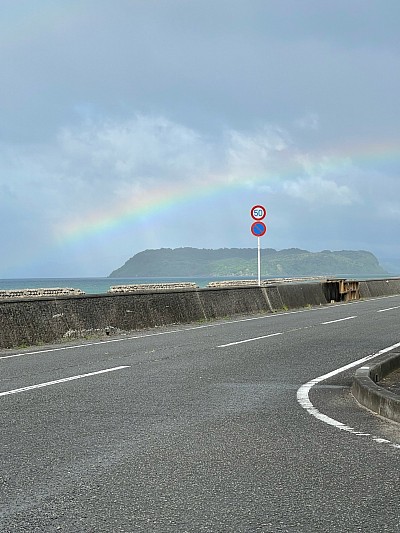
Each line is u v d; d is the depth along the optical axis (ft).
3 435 23.35
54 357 45.06
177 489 17.57
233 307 85.71
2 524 15.14
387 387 34.37
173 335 60.39
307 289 110.11
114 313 63.72
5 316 51.47
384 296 147.23
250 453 21.17
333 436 23.53
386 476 18.71
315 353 47.01
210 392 32.04
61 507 16.21
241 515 15.66
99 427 24.64
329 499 16.76
